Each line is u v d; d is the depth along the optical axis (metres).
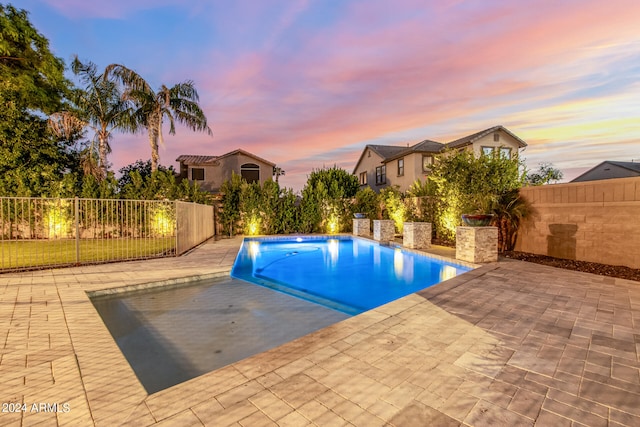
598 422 1.82
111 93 16.34
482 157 9.44
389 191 15.19
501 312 3.81
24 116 13.99
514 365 2.51
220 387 2.17
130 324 4.20
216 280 6.52
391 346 2.85
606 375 2.37
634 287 5.00
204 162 24.77
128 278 5.85
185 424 1.77
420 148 22.42
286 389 2.14
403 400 2.02
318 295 5.93
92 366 2.54
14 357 2.68
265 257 10.30
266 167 26.83
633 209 6.34
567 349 2.81
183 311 4.72
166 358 3.30
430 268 8.41
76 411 1.91
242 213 15.74
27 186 12.98
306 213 16.38
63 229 13.15
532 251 8.52
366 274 7.98
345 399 2.03
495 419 1.84
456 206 9.85
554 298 4.41
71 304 4.23
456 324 3.41
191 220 10.80
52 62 14.51
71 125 14.30
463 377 2.32
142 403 1.99
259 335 3.92
